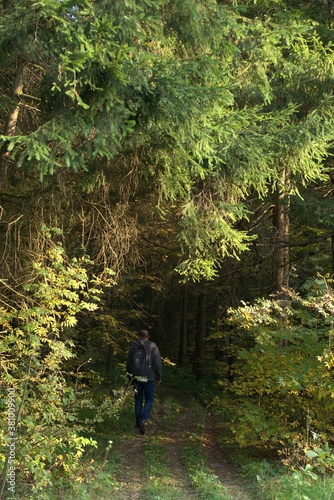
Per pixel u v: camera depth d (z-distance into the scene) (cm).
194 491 632
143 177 851
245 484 655
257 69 758
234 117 656
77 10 555
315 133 773
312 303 691
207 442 916
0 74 755
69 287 602
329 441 745
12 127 709
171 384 1891
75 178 800
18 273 754
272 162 749
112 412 632
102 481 627
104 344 1280
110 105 552
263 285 1401
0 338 607
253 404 779
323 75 855
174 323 2317
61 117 556
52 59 582
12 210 830
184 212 759
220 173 752
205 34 640
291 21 864
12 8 551
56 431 556
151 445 859
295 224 1314
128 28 555
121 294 1299
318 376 715
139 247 1117
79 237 904
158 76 574
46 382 588
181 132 620
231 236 778
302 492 550
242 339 1006
